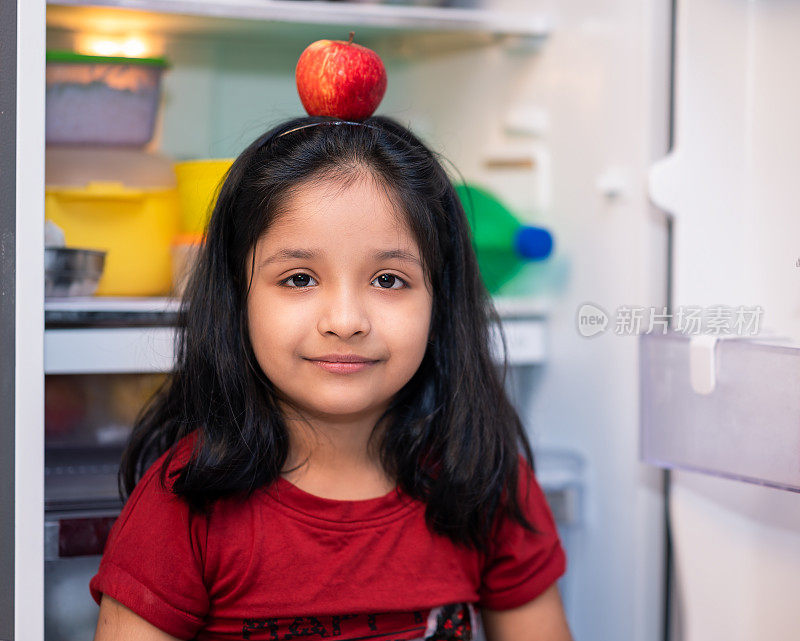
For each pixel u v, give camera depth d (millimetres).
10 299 760
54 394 1155
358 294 730
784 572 881
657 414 927
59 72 1089
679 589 998
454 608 817
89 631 1008
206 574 770
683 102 975
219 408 791
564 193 1235
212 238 798
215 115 1310
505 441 875
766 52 908
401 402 848
